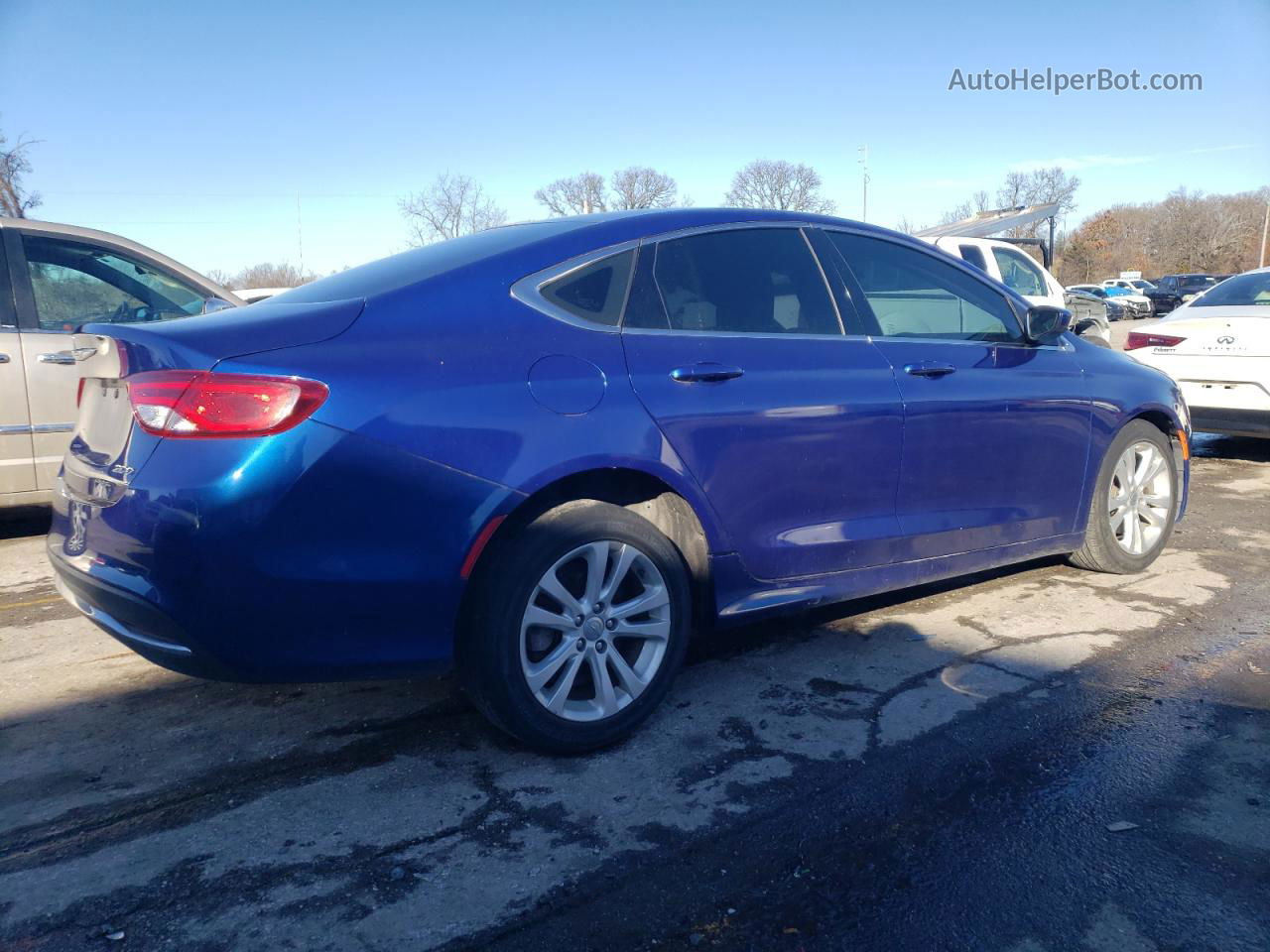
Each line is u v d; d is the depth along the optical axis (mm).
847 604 4504
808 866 2479
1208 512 6398
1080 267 75875
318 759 3047
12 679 3723
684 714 3342
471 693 2967
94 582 2723
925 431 3816
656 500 3316
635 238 3352
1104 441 4625
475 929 2236
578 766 2990
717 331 3395
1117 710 3365
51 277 5766
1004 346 4262
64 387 5703
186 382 2586
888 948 2182
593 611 3016
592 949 2176
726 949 2180
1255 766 2975
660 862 2490
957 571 4094
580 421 2947
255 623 2570
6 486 5590
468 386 2803
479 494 2760
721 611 3369
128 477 2643
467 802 2777
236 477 2518
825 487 3549
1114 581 4840
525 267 3139
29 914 2283
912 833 2621
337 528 2605
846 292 3807
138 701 3502
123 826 2664
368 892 2363
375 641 2715
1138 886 2396
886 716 3320
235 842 2582
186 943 2186
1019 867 2471
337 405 2609
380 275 3227
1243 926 2248
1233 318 7375
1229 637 4066
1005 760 3018
